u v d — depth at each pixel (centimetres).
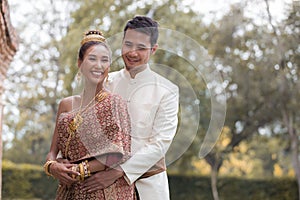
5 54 608
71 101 322
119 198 317
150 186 335
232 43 1488
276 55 1485
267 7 1466
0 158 621
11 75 1775
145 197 334
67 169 311
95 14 1350
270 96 1511
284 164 2033
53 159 325
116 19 1314
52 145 329
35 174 1603
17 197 1591
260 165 2167
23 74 1773
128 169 316
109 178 314
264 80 1504
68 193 321
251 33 1488
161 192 338
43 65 1761
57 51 1739
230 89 1532
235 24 1484
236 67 1508
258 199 1584
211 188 1584
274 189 1578
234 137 1611
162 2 1336
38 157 1984
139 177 335
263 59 1503
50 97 1761
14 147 1972
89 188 314
